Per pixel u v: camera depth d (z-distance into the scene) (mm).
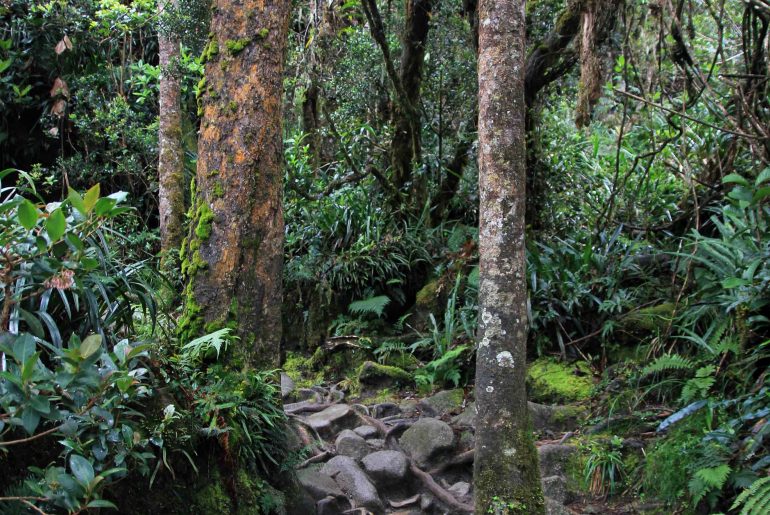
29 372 2072
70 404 2346
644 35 4895
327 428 4535
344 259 6008
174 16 5406
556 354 4930
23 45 7152
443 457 4180
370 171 6199
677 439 3676
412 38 6312
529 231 5648
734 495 3268
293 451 3525
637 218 5785
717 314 4086
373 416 4805
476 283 5301
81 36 7188
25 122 7457
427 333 5613
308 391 5207
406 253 6059
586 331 5004
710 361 3965
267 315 3465
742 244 4047
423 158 6500
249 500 3086
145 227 6680
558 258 5285
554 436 4250
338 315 6000
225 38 3412
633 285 5191
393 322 6035
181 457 2850
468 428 4348
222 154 3389
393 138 6566
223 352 3271
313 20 6402
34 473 2395
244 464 3170
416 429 4367
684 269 4785
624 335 4754
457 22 6137
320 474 3867
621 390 4352
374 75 6469
